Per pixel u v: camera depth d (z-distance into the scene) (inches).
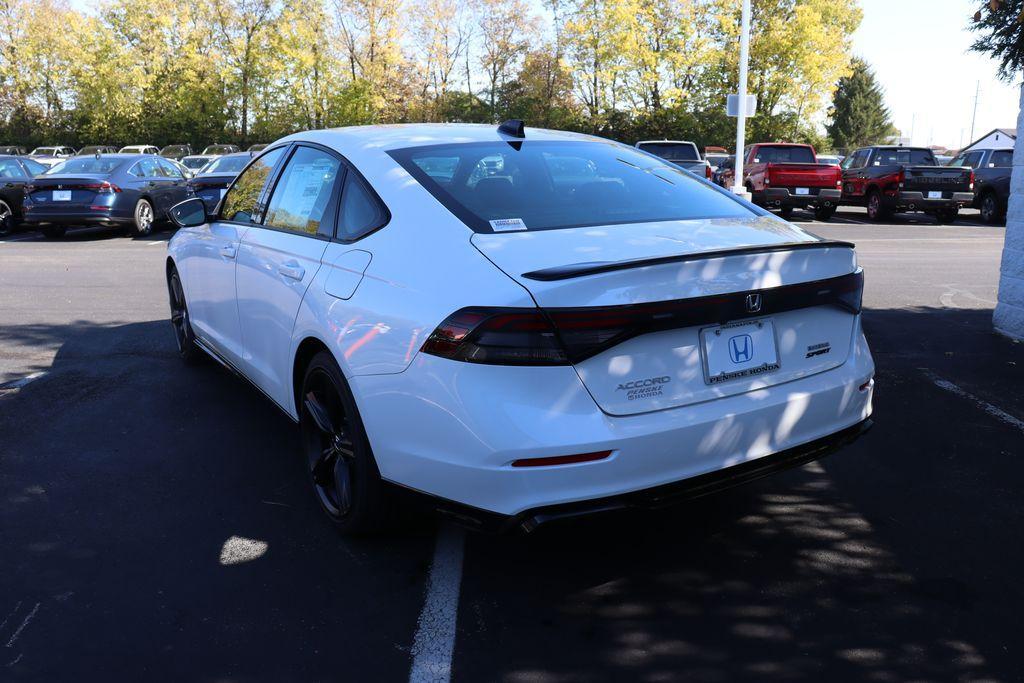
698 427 97.5
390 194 117.4
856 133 3058.6
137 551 118.8
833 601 106.0
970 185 713.6
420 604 105.5
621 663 93.6
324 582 110.6
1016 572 113.0
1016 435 166.2
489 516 95.2
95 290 339.0
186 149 1660.9
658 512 132.6
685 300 95.4
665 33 1694.1
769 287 102.2
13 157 625.0
